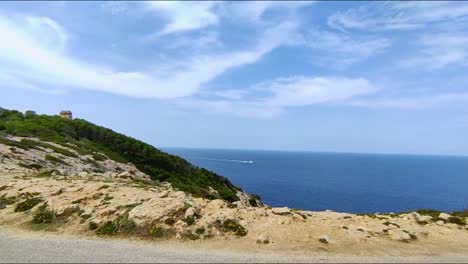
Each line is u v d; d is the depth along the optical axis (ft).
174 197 75.05
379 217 78.69
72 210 70.18
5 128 206.59
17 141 158.61
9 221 67.46
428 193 430.61
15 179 98.02
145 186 100.12
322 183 523.70
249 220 66.44
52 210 70.08
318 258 50.90
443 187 501.97
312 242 58.08
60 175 112.57
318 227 65.05
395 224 70.59
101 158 173.99
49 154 149.38
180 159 261.85
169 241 58.23
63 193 79.41
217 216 66.08
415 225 71.41
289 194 395.96
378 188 474.90
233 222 64.28
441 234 66.44
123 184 96.58
